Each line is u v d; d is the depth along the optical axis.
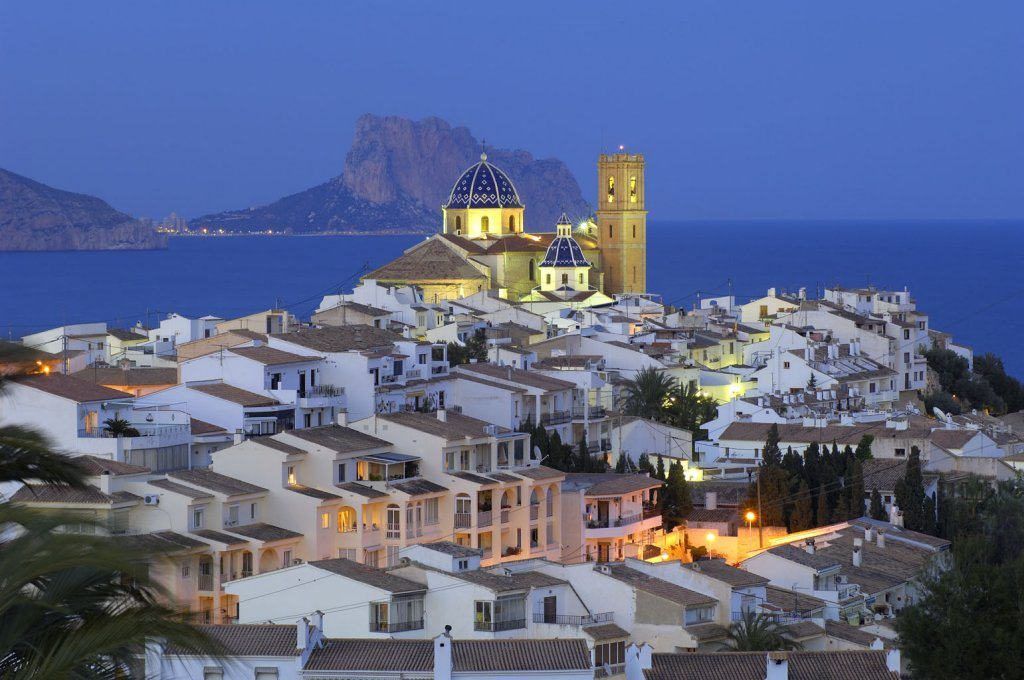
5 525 39.59
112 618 38.88
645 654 105.88
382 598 113.12
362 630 113.75
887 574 143.38
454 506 149.50
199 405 159.25
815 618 127.62
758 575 131.62
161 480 132.12
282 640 102.69
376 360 176.00
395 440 151.88
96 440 139.25
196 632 39.72
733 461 198.75
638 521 162.12
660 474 174.38
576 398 199.38
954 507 167.12
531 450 172.62
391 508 144.00
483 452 157.50
